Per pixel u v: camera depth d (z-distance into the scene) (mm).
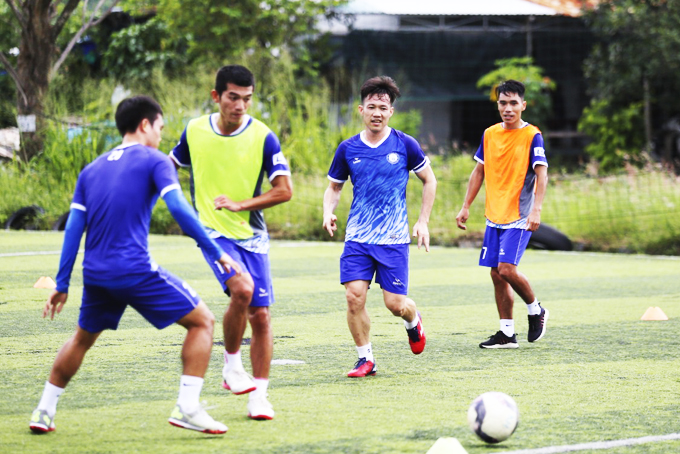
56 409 12508
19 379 14391
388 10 68688
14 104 57375
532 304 17859
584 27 70062
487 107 75188
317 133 49469
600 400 13273
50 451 10531
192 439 11086
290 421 11992
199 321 11102
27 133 48781
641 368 15609
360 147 15156
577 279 28922
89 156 47812
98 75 69938
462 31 70500
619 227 39812
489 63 70875
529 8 68812
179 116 49062
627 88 62312
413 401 13156
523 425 11867
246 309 12180
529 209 17609
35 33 48969
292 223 43688
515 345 17547
